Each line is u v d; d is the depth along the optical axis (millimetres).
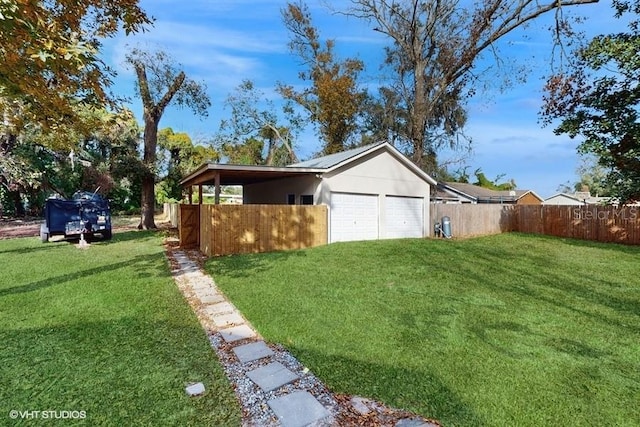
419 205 14578
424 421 2678
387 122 22938
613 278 7492
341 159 12562
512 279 7277
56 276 7016
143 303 5379
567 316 5078
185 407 2805
